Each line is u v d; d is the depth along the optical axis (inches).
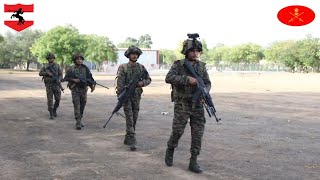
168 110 518.0
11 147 278.8
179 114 216.8
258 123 405.4
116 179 201.5
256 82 1454.2
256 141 306.8
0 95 756.0
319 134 341.1
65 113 478.3
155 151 268.4
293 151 271.6
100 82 1327.5
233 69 4296.3
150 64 4003.4
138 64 279.9
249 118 443.8
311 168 226.2
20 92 839.7
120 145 288.2
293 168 225.9
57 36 2080.5
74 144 291.0
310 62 3257.9
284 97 753.0
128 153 261.9
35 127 371.2
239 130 360.2
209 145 290.4
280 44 3887.8
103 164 232.2
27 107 546.9
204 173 214.2
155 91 905.5
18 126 376.8
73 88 362.0
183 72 213.3
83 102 370.6
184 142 299.7
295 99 708.0
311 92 900.0
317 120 430.6
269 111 514.6
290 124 399.5
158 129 362.3
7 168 222.2
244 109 537.3
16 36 3678.6
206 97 212.4
